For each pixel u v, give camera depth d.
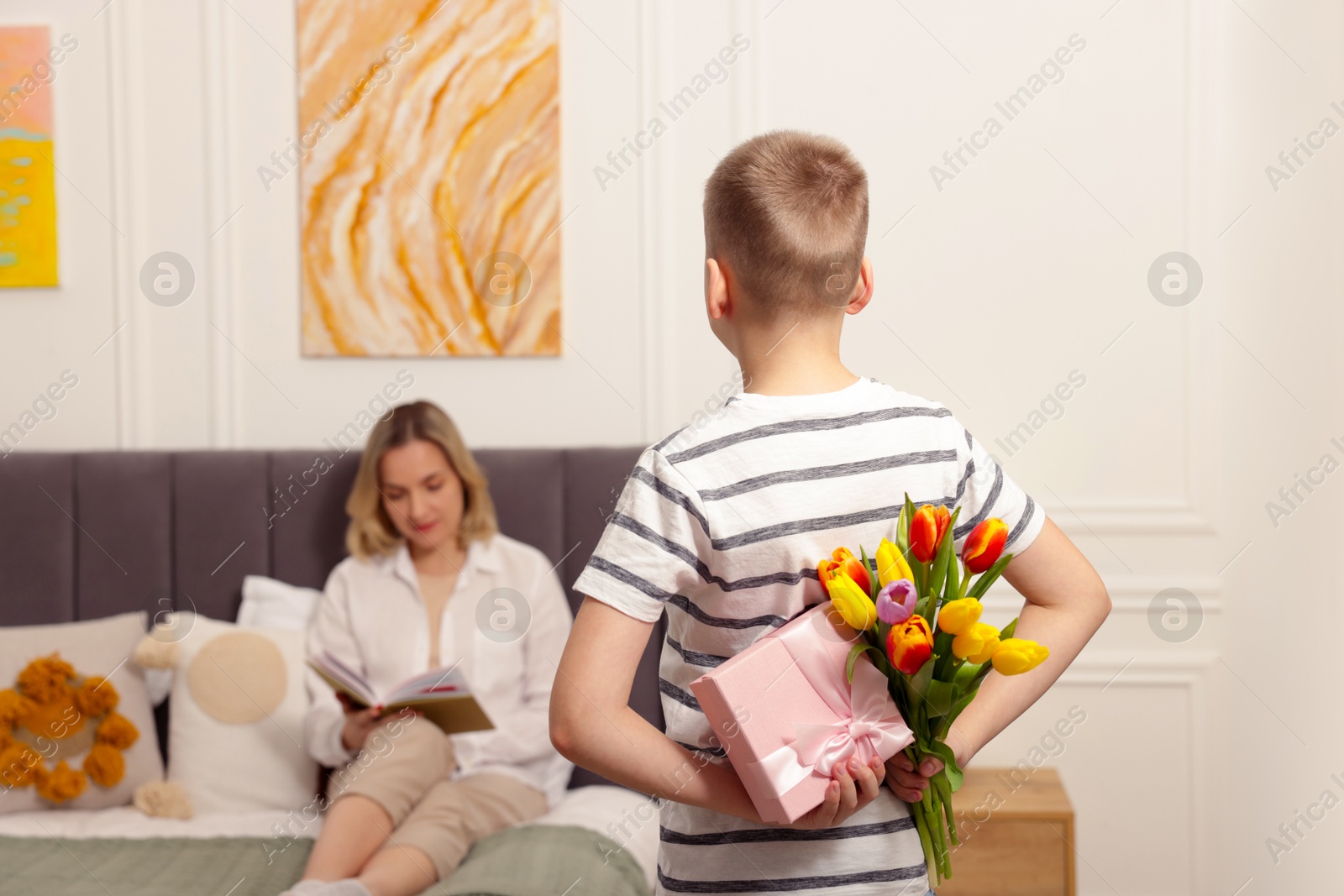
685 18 2.05
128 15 2.10
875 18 2.03
